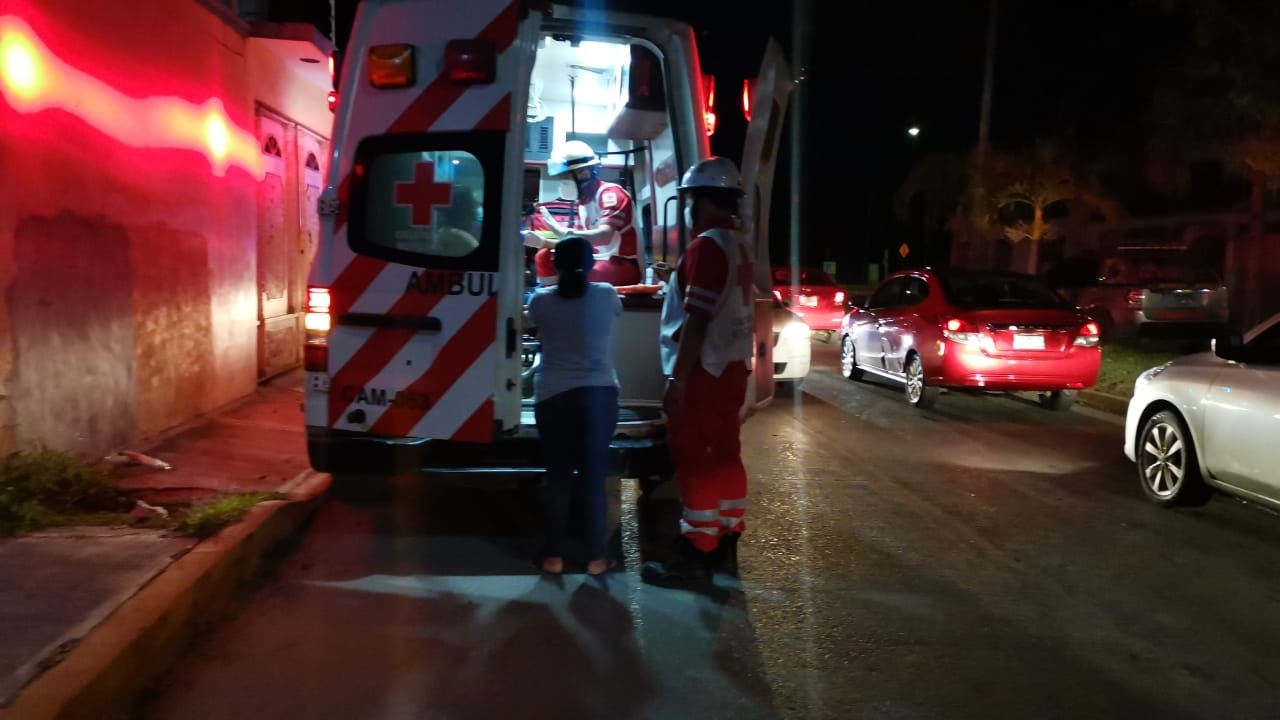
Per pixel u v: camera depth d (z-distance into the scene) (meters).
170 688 4.11
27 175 5.95
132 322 7.40
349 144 5.44
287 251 11.72
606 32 6.22
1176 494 7.08
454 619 4.92
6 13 5.69
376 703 4.02
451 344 5.35
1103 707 4.14
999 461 8.77
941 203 27.86
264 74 10.47
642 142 8.46
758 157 6.56
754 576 5.65
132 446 7.47
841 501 7.29
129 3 7.21
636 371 6.83
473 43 5.15
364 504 6.68
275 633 4.70
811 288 19.92
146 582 4.60
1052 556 6.11
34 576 4.65
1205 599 5.41
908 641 4.78
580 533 6.01
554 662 4.45
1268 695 4.28
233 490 6.52
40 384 6.15
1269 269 19.83
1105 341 16.86
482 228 5.28
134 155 7.36
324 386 5.57
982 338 10.73
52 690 3.52
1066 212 30.36
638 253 7.52
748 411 6.54
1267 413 6.20
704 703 4.10
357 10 5.43
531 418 6.20
